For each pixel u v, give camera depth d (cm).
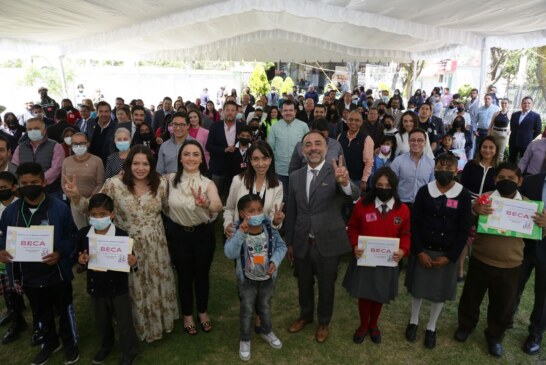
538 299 296
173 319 316
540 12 605
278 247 286
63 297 279
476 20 662
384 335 326
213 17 564
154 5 570
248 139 507
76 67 2042
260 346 311
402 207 296
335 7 562
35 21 695
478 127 943
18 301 316
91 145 539
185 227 298
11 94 1742
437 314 308
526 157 443
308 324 340
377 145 507
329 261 295
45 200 271
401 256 289
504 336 324
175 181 296
